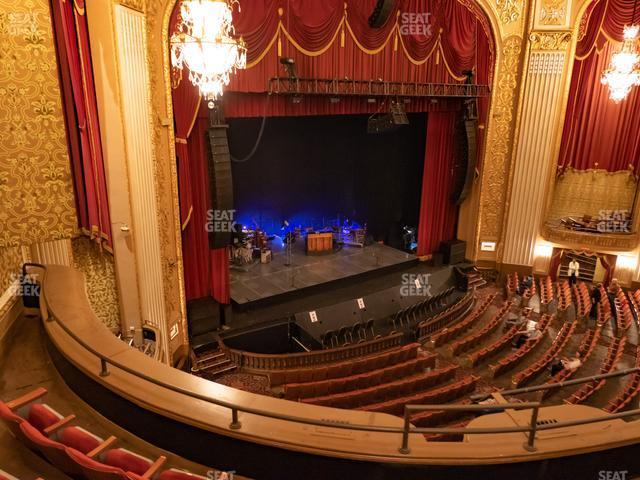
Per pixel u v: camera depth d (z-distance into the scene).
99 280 9.17
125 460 4.10
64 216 8.01
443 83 14.90
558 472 4.24
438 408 4.06
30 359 5.79
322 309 13.91
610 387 10.45
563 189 16.75
